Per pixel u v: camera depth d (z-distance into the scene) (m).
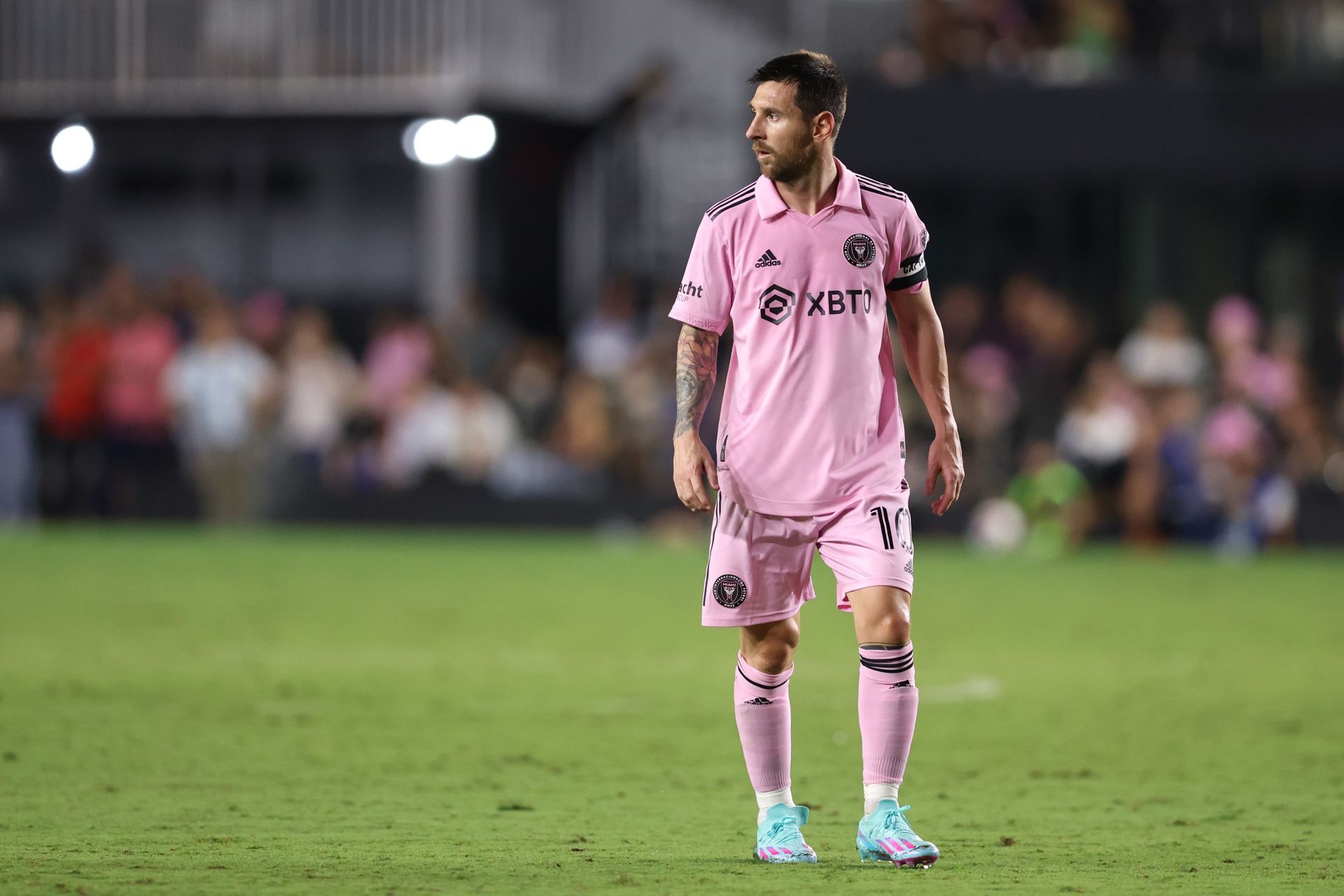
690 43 90.25
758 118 20.12
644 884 19.05
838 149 83.94
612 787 26.09
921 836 22.52
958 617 51.38
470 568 65.38
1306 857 21.12
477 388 81.38
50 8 88.38
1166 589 59.69
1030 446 78.25
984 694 36.72
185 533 78.12
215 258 89.50
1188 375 75.50
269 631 47.03
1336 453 76.56
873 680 20.34
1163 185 83.12
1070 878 19.62
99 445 80.88
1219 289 83.75
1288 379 76.44
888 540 20.33
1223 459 74.50
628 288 85.88
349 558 68.75
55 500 81.19
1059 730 32.06
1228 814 24.25
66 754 28.50
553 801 24.92
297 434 80.88
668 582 60.81
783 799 20.94
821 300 20.30
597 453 80.38
